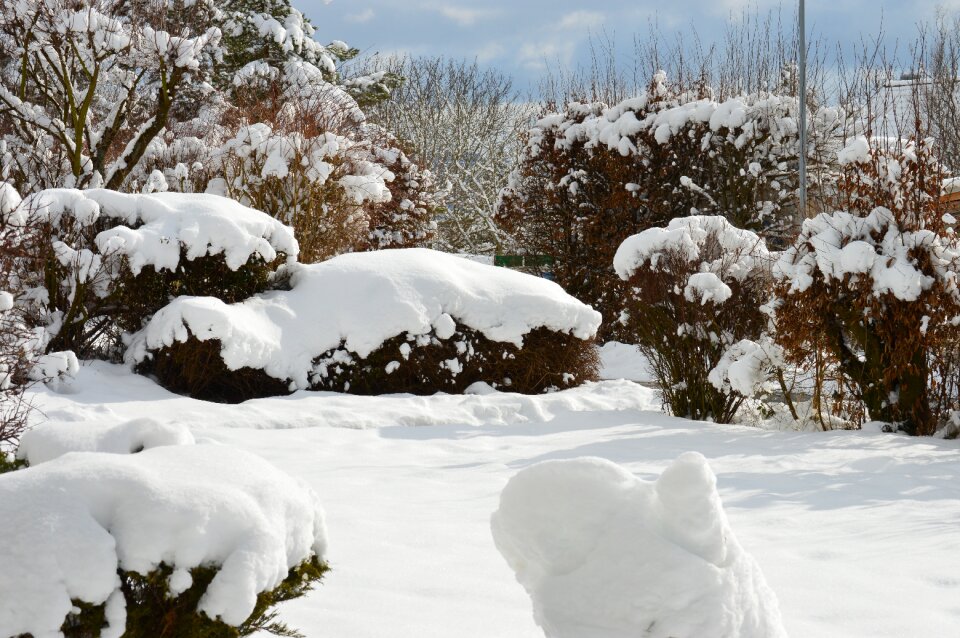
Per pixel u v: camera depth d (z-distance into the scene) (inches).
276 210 629.0
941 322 347.3
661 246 409.7
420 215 1160.8
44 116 595.8
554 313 482.6
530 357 481.4
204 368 426.6
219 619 90.0
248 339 430.3
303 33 1178.6
